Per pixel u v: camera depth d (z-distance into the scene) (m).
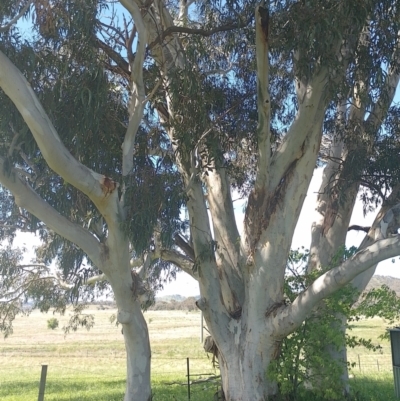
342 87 10.17
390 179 12.19
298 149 10.87
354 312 10.41
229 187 12.38
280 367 10.73
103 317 89.81
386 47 10.25
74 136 10.03
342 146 13.58
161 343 41.38
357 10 9.12
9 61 8.36
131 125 10.19
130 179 9.90
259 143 10.52
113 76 11.57
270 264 10.79
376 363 26.06
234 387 11.06
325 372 10.63
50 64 9.69
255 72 11.88
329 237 13.03
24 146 10.18
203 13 12.74
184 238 12.55
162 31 10.83
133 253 14.17
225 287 11.68
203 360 29.95
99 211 9.88
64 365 29.78
